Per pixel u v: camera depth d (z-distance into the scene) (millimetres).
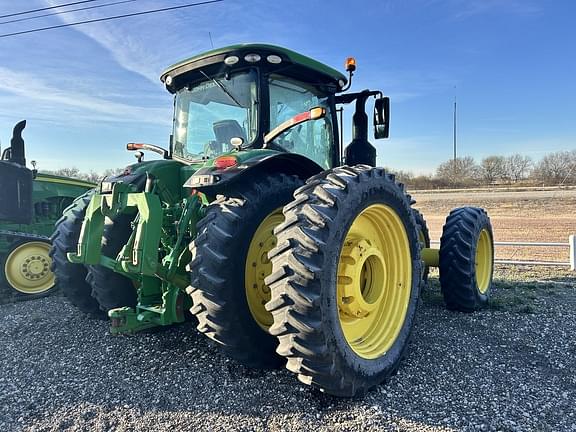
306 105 3752
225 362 3035
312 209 2295
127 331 2863
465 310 4238
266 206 2812
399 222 2908
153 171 3451
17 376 2924
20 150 5930
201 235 2625
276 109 3451
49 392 2676
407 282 2967
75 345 3475
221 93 3502
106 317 4191
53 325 4055
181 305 2869
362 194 2514
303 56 3404
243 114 3375
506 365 2963
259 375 2822
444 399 2494
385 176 2787
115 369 2986
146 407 2463
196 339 3500
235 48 3197
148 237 2633
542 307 4395
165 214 3043
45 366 3078
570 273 6383
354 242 2645
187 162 3715
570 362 3008
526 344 3355
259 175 2938
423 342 3404
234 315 2592
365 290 2832
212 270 2547
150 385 2729
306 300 2162
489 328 3752
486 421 2266
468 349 3252
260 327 2762
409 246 2967
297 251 2234
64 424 2309
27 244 5684
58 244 4031
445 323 3906
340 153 4203
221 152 3518
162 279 2826
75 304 4125
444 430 2188
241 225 2664
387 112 4223
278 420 2293
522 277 6070
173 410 2424
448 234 4262
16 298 5402
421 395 2543
